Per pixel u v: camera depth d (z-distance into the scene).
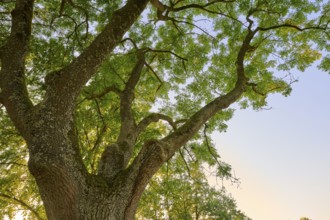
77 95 5.84
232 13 13.68
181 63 14.21
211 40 14.04
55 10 12.30
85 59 6.02
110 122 13.09
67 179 4.96
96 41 6.28
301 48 13.63
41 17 12.63
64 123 5.45
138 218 19.42
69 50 12.15
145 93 15.02
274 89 13.18
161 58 14.20
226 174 10.02
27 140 5.23
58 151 5.09
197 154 13.42
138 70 10.10
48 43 12.23
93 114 13.21
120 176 5.75
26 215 20.70
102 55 6.23
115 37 6.44
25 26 6.99
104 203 5.19
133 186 5.66
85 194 5.16
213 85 14.45
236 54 13.80
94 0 11.90
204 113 7.48
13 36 6.75
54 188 4.84
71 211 4.88
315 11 12.56
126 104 8.86
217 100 8.12
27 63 12.27
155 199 15.70
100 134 13.26
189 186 15.09
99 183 5.43
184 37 14.19
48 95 5.61
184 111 14.62
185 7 10.69
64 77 5.74
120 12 6.72
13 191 18.48
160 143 6.12
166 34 14.36
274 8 12.64
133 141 7.56
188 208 23.00
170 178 14.65
